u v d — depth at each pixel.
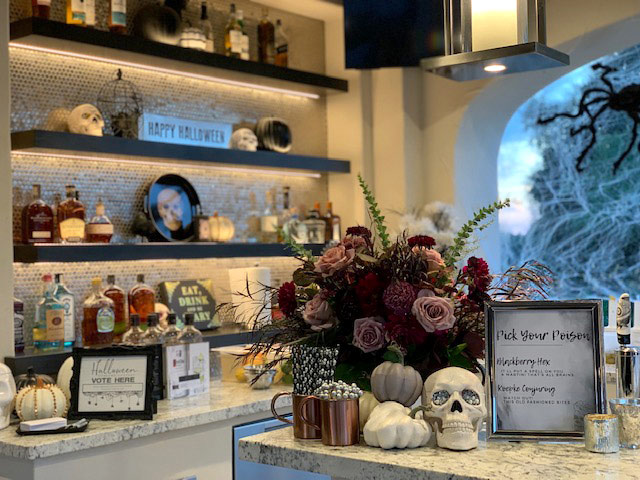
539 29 2.27
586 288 6.27
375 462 1.83
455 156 5.34
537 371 1.96
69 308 3.90
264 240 5.15
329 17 5.54
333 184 5.61
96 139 4.00
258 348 2.26
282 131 5.12
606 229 6.20
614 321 4.11
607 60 6.17
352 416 1.99
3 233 3.50
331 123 5.61
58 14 4.18
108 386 3.19
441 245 4.81
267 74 4.87
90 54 4.19
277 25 5.18
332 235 5.39
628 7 4.64
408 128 5.38
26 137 3.77
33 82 4.09
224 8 4.99
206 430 3.34
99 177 4.36
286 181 5.40
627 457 1.82
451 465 1.78
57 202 4.16
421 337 2.03
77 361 3.23
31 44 3.96
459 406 1.92
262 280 4.40
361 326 2.07
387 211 5.42
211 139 4.89
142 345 3.30
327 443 1.99
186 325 3.64
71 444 2.88
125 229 4.46
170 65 4.49
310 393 2.08
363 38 5.20
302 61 5.48
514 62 2.28
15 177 3.99
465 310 2.12
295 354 2.12
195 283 4.66
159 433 3.17
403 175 5.36
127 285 4.43
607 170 6.20
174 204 4.64
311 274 2.20
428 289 2.09
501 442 1.97
